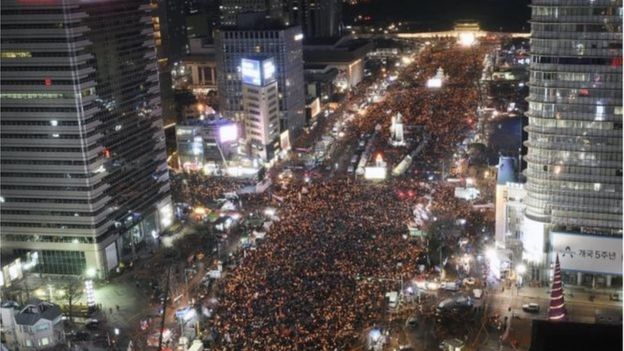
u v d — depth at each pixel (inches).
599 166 6338.6
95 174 7313.0
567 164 6446.9
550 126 6441.9
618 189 6318.9
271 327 5575.8
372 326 5615.2
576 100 6289.4
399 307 5994.1
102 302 6781.5
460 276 6688.0
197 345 5349.4
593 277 6530.5
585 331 1451.8
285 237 7573.8
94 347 5895.7
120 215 7854.3
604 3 6008.9
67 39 6870.1
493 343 5516.7
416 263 6781.5
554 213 6589.6
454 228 7755.9
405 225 7785.4
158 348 5521.7
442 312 5984.3
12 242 7588.6
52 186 7313.0
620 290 6432.1
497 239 7150.6
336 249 7140.8
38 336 5954.7
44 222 7436.0
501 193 7047.2
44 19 6865.2
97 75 7347.4
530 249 6752.0
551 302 5570.9
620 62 6077.8
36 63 6993.1
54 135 7155.5
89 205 7288.4
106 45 7524.6
